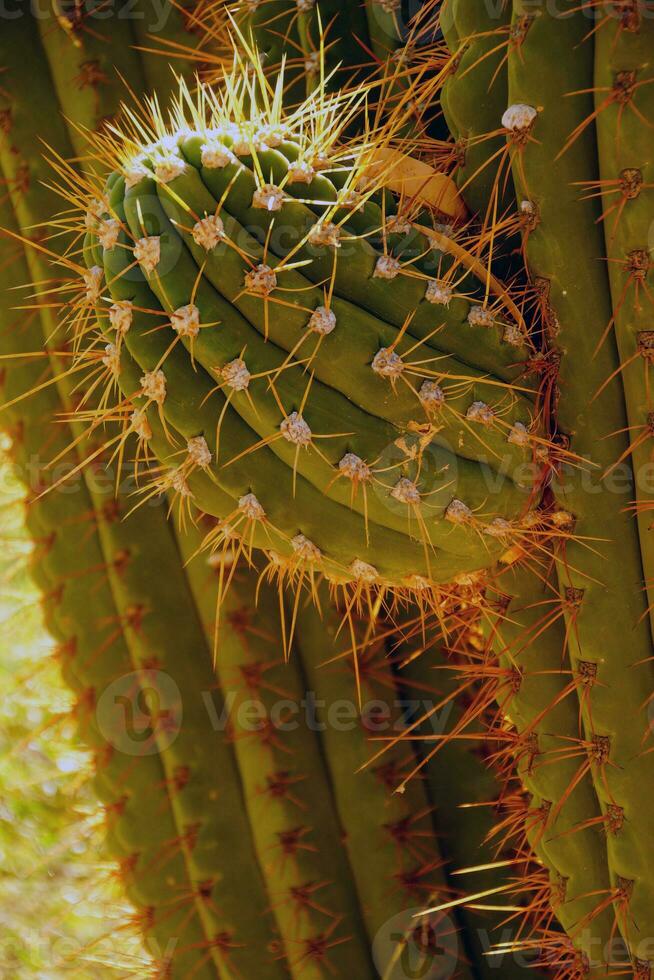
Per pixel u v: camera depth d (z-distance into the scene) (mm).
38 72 1439
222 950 1427
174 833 1438
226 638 1434
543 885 1362
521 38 1227
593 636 1276
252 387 1205
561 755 1311
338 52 1364
